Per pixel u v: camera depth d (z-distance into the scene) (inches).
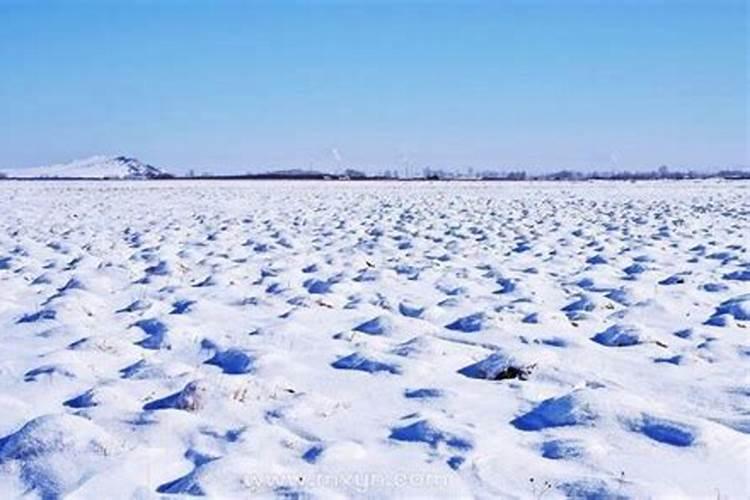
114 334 380.8
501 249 772.6
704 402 275.6
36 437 221.6
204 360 334.3
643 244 808.3
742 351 342.0
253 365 311.0
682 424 235.8
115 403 265.6
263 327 383.2
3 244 823.1
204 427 241.4
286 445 229.1
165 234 944.3
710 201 1765.5
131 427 241.4
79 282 522.6
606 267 617.0
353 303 463.2
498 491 200.5
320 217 1272.1
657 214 1299.2
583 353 338.6
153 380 298.0
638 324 375.9
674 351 347.3
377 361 318.3
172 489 200.7
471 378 305.6
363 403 275.0
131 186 3144.7
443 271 602.9
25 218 1250.6
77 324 402.9
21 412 261.0
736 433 234.7
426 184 3614.7
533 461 217.3
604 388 279.6
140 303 455.2
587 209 1472.7
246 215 1330.0
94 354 332.8
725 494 199.6
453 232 956.6
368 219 1219.9
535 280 542.3
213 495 194.2
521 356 309.9
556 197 2044.8
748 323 405.1
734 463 217.5
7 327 406.6
